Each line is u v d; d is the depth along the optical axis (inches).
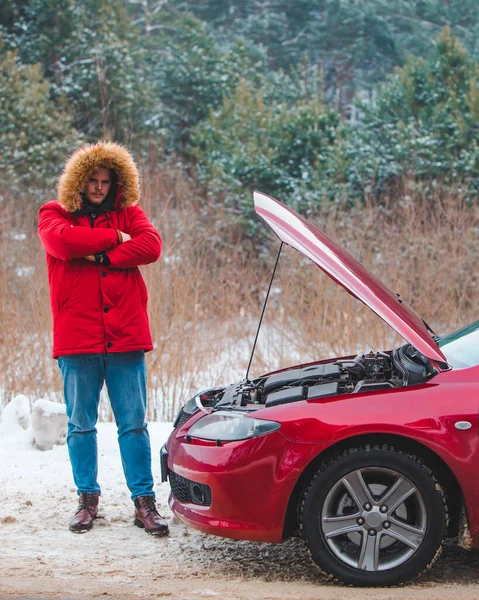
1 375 334.0
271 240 559.5
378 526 155.5
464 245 466.6
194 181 701.9
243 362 369.4
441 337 191.0
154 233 191.3
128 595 152.3
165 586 157.4
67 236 181.6
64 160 708.7
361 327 374.0
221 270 445.4
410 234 489.1
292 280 415.8
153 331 344.2
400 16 1654.8
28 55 861.8
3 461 239.0
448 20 1649.9
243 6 1736.0
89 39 876.6
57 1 872.9
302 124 690.2
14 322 350.9
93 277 187.3
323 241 179.2
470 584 157.2
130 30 1016.9
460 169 610.2
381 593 152.2
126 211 194.9
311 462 158.4
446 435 153.2
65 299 187.6
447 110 672.4
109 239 184.4
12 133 711.7
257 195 186.7
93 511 192.2
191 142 916.6
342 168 631.8
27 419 263.7
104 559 172.7
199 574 164.7
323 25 1626.5
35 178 682.8
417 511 156.3
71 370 189.5
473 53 1408.7
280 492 157.2
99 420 297.6
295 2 1689.2
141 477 191.5
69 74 830.5
